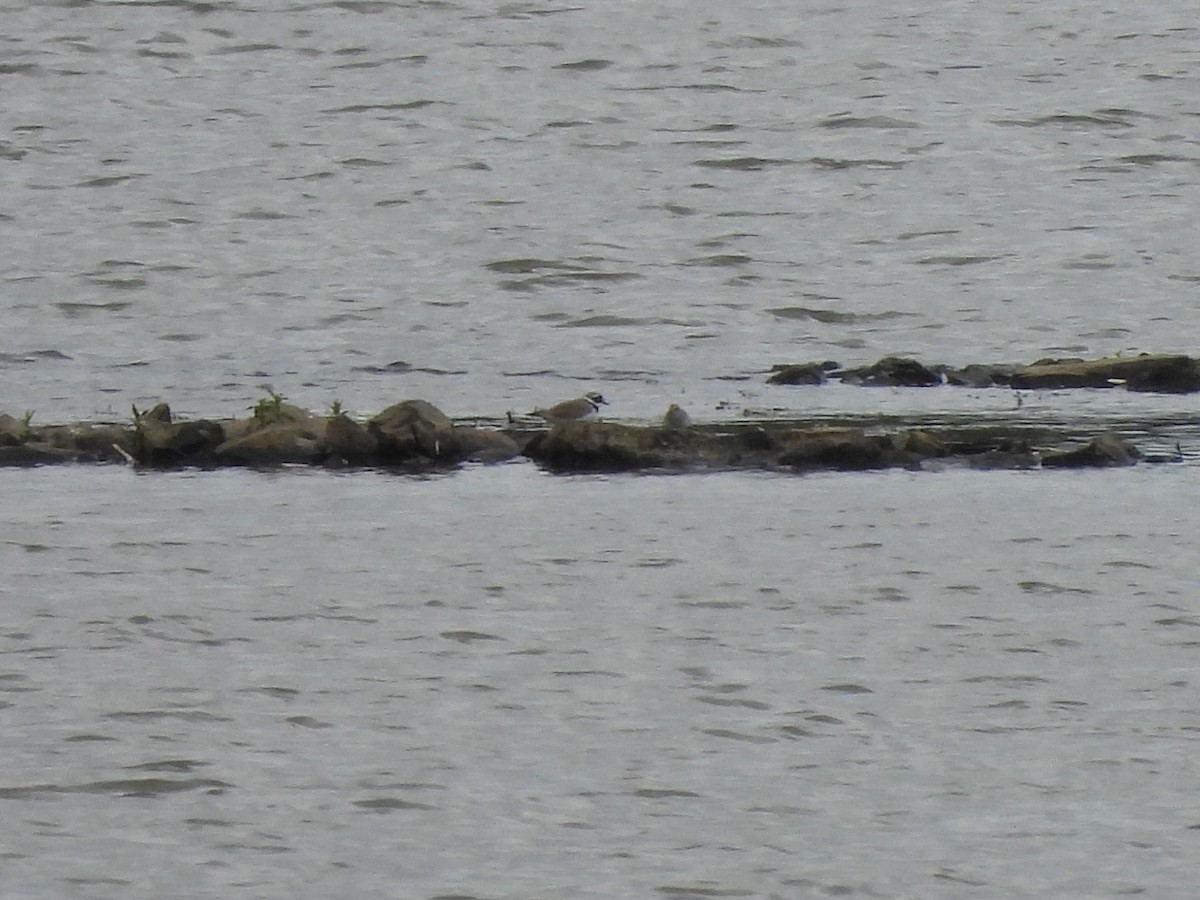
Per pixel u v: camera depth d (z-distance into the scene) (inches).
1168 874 1053.8
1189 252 3011.8
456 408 2119.8
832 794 1131.3
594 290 2827.3
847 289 2817.4
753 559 1498.5
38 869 1046.4
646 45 4719.5
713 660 1301.7
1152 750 1181.7
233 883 1037.2
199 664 1288.1
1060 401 2117.4
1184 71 4483.3
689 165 3673.7
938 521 1595.7
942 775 1152.2
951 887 1042.1
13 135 3855.8
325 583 1437.0
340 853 1065.5
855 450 1776.6
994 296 2780.5
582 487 1695.4
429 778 1141.7
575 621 1365.7
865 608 1396.4
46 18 4753.9
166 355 2452.0
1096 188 3462.1
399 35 4749.0
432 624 1358.3
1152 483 1722.4
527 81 4389.8
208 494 1667.1
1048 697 1252.5
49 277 2883.9
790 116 4067.4
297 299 2770.7
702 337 2564.0
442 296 2795.3
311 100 4195.4
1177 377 2194.9
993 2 5206.7
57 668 1278.3
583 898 1028.5
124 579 1444.4
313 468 1758.1
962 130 3924.7
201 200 3398.1
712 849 1074.1
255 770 1146.7
